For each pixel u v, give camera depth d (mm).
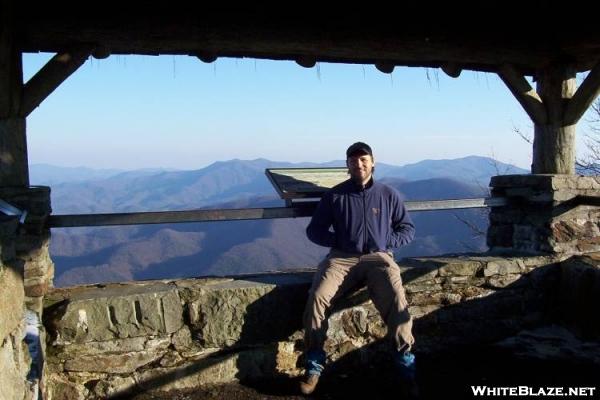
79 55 3447
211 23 3637
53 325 3193
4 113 3195
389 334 3293
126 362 3311
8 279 2316
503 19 4215
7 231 2449
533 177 4414
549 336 4184
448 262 4070
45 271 3258
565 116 4508
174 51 3818
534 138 4738
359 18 3910
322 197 3580
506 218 4750
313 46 3889
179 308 3396
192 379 3426
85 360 3244
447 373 3668
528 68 4715
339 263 3451
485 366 3770
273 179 4199
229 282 3645
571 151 4566
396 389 3436
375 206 3459
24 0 3283
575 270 4172
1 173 3232
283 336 3602
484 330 4145
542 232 4398
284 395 3355
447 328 4039
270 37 3779
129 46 3619
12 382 2189
